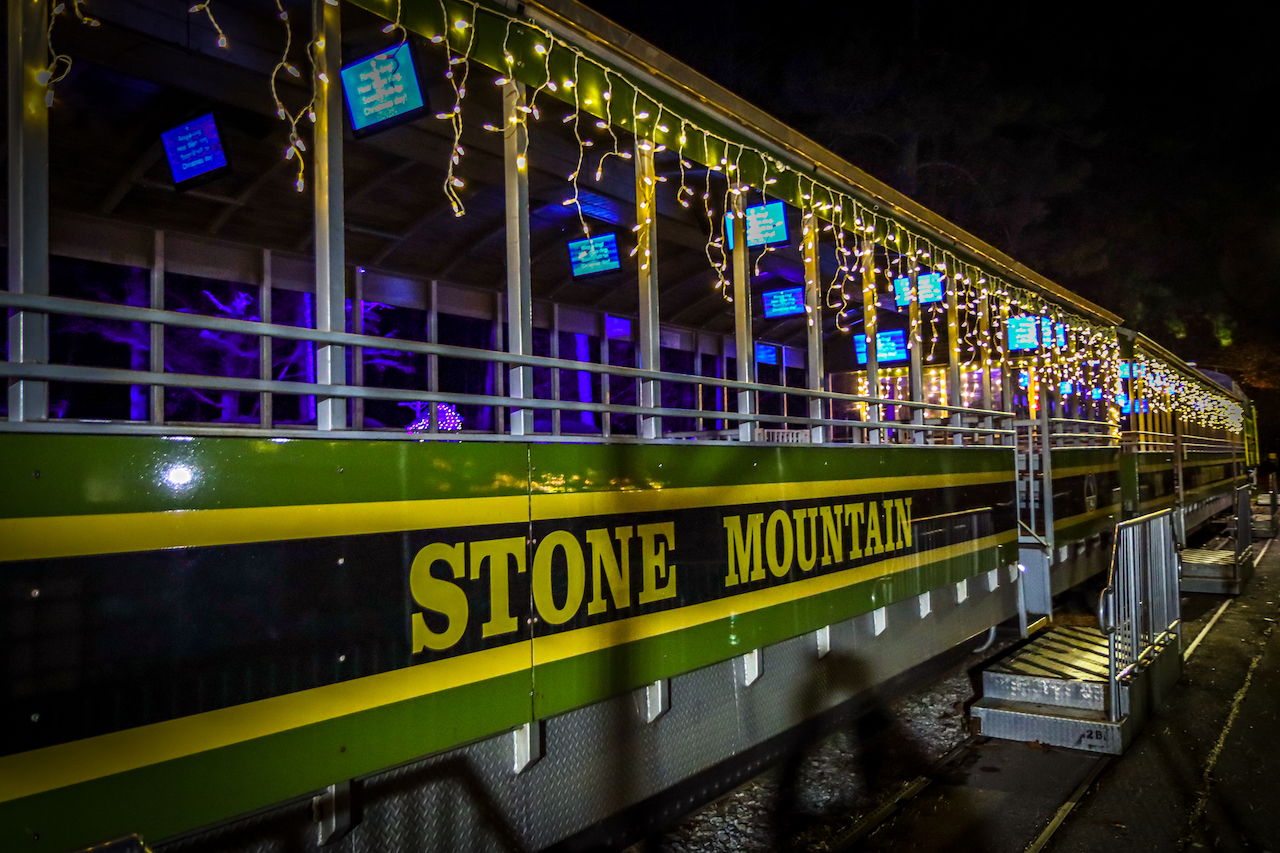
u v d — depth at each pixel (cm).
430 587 287
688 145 444
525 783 322
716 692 423
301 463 252
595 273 713
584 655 344
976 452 728
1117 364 1198
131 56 486
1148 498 1280
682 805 398
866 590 545
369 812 269
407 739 275
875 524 562
